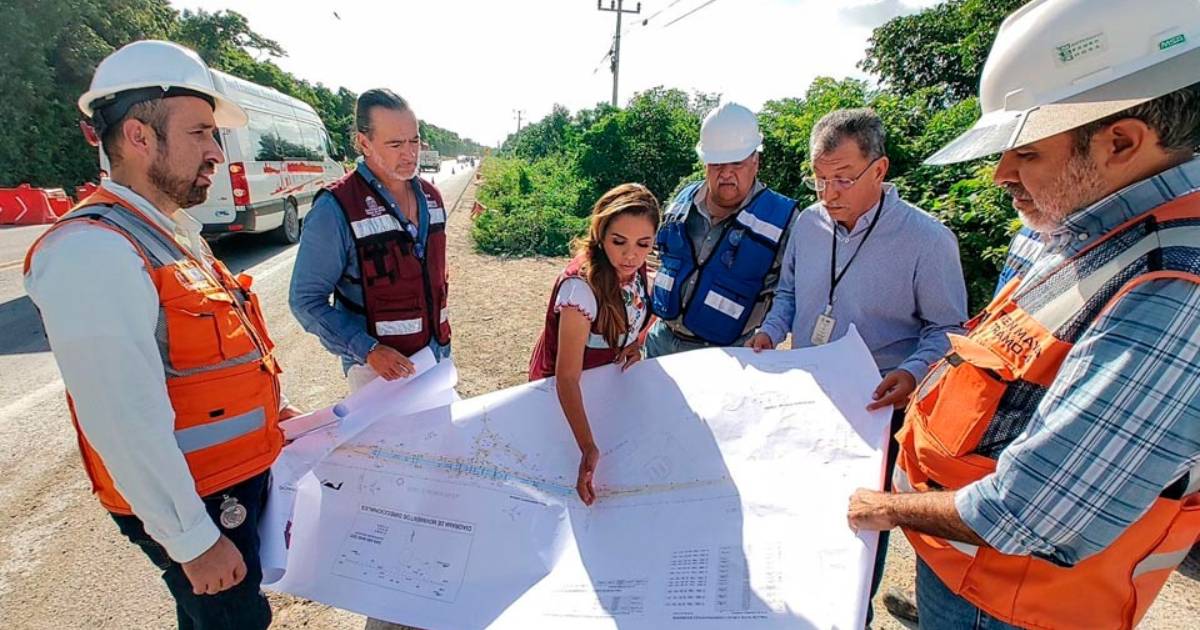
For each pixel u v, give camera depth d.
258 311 1.66
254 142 8.85
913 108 7.31
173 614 2.29
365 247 2.23
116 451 1.18
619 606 1.32
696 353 1.94
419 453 1.81
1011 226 4.34
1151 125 0.88
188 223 1.53
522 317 6.18
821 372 1.71
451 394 2.00
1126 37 0.87
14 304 6.26
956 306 1.89
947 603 1.27
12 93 17.94
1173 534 0.98
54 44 19.20
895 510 1.15
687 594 1.29
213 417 1.38
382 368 2.10
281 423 1.75
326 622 2.23
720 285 2.51
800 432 1.57
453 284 7.79
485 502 1.69
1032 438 0.93
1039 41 0.94
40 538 2.71
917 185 5.73
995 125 1.00
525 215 10.92
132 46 1.33
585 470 1.64
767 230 2.47
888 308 1.98
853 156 1.85
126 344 1.17
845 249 2.03
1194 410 0.82
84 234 1.18
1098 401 0.86
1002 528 0.96
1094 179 0.95
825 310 2.09
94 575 2.48
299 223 10.67
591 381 1.98
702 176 11.38
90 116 1.36
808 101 9.09
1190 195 0.88
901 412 1.92
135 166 1.34
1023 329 1.04
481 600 1.47
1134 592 0.98
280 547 1.60
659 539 1.45
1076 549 0.93
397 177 2.24
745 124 2.38
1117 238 0.93
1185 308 0.81
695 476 1.57
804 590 1.20
